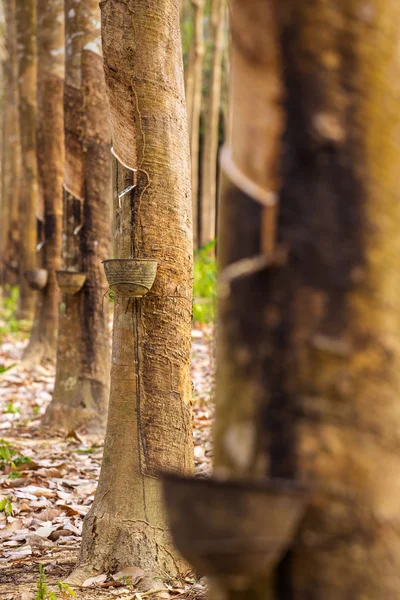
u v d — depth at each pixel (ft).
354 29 4.99
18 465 18.38
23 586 11.25
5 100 57.00
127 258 11.91
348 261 4.94
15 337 40.57
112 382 12.35
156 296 12.09
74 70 22.74
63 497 15.99
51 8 29.25
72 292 22.58
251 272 5.11
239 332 5.16
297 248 4.98
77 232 22.76
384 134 5.02
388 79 5.05
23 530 13.94
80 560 11.82
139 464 11.93
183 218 12.37
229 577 4.77
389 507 4.90
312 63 5.01
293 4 5.04
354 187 4.96
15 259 57.31
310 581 4.89
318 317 4.94
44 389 28.55
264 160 5.16
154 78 12.15
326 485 4.88
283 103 5.10
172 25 12.38
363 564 4.84
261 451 5.00
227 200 5.39
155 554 11.60
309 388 4.92
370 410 4.90
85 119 22.54
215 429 5.39
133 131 12.22
